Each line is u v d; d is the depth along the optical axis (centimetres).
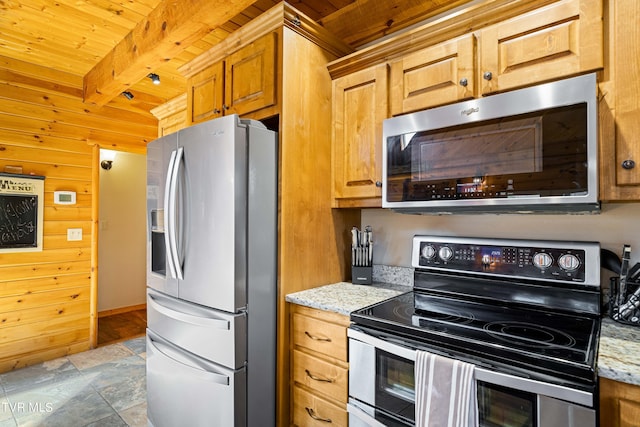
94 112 337
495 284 158
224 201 155
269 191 169
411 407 123
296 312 170
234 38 196
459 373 108
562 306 142
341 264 208
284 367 170
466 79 146
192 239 169
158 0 210
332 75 197
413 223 202
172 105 309
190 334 169
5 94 288
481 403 107
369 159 180
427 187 148
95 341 335
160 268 203
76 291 325
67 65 303
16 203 291
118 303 460
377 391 133
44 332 306
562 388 94
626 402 89
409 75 165
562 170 117
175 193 171
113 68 265
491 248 160
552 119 119
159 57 226
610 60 116
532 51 130
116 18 228
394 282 205
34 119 302
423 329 123
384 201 161
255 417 160
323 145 194
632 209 140
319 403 156
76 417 217
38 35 251
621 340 111
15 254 292
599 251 137
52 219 311
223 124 156
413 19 207
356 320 142
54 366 294
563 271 142
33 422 212
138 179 482
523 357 101
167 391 181
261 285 164
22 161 296
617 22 115
